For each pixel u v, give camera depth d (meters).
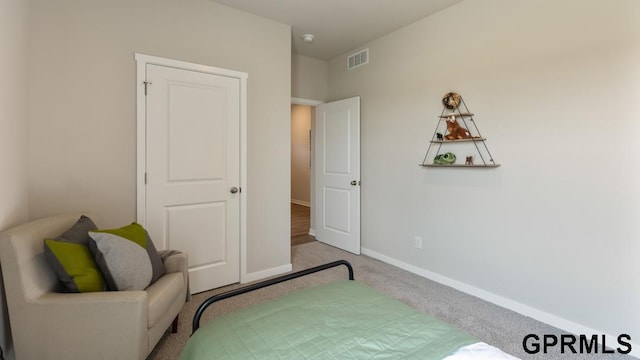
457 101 2.71
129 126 2.34
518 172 2.34
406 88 3.22
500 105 2.44
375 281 2.98
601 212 1.96
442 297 2.63
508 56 2.38
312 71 4.22
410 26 3.15
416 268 3.17
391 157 3.41
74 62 2.14
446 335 1.13
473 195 2.65
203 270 2.72
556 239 2.16
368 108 3.69
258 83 3.00
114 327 1.46
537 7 2.21
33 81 2.01
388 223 3.47
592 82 1.97
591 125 1.98
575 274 2.07
